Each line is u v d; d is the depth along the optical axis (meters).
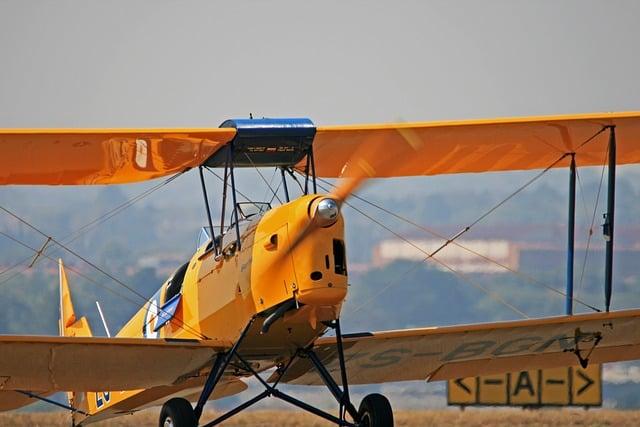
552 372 70.62
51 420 70.00
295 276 36.09
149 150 39.44
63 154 39.38
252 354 39.31
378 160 44.03
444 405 91.81
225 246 39.56
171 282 43.69
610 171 41.97
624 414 69.31
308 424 68.56
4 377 39.41
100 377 39.97
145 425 69.69
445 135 41.66
